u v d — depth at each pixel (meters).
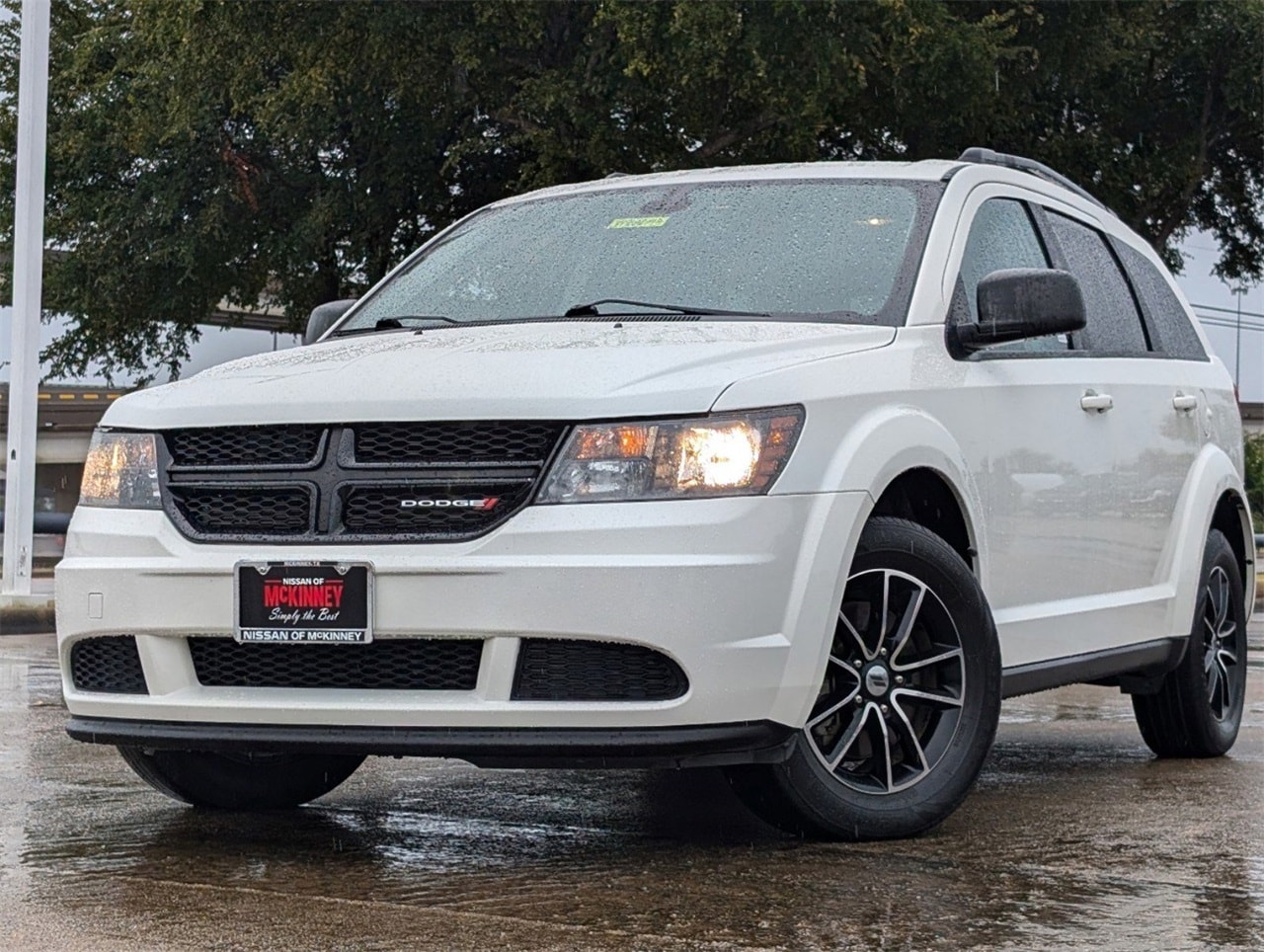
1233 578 5.91
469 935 3.04
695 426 3.66
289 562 3.71
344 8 19.28
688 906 3.28
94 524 4.02
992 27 20.00
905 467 4.02
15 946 2.98
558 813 4.45
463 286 4.94
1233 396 6.23
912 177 4.93
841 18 18.34
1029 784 5.02
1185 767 5.46
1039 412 4.72
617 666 3.59
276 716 3.74
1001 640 4.48
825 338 4.14
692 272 4.64
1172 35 24.47
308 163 22.59
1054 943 2.99
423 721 3.62
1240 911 3.25
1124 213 24.91
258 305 25.25
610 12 18.39
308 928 3.10
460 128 21.69
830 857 3.78
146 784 4.94
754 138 20.88
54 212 23.66
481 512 3.64
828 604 3.76
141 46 22.25
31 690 7.81
